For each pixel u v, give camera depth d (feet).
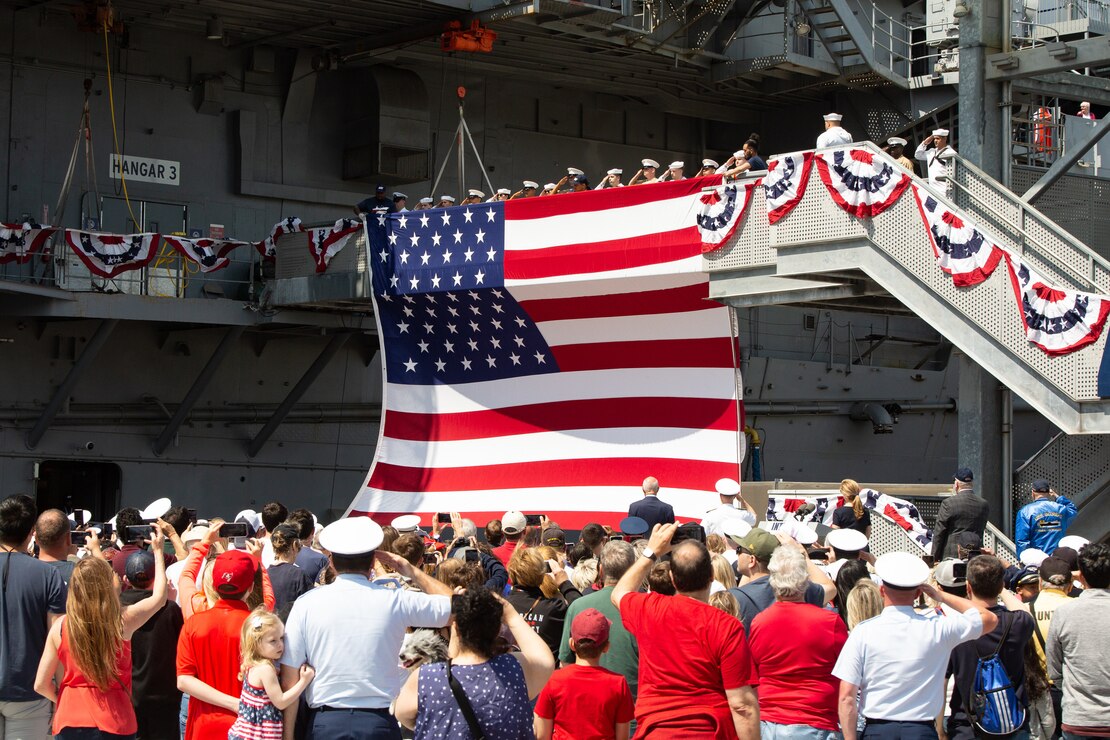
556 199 67.62
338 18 84.48
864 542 32.24
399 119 92.27
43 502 86.53
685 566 23.70
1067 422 49.34
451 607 22.36
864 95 100.58
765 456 101.19
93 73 84.48
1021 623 27.50
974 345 51.85
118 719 25.90
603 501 67.62
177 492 85.76
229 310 81.51
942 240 52.54
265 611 23.57
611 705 22.49
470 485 71.31
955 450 113.19
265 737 23.11
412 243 72.54
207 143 88.94
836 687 25.23
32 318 81.15
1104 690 26.53
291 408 89.10
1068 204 70.74
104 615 25.48
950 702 27.96
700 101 104.01
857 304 69.21
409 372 74.08
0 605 26.81
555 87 101.35
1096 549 27.32
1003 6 62.28
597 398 69.21
